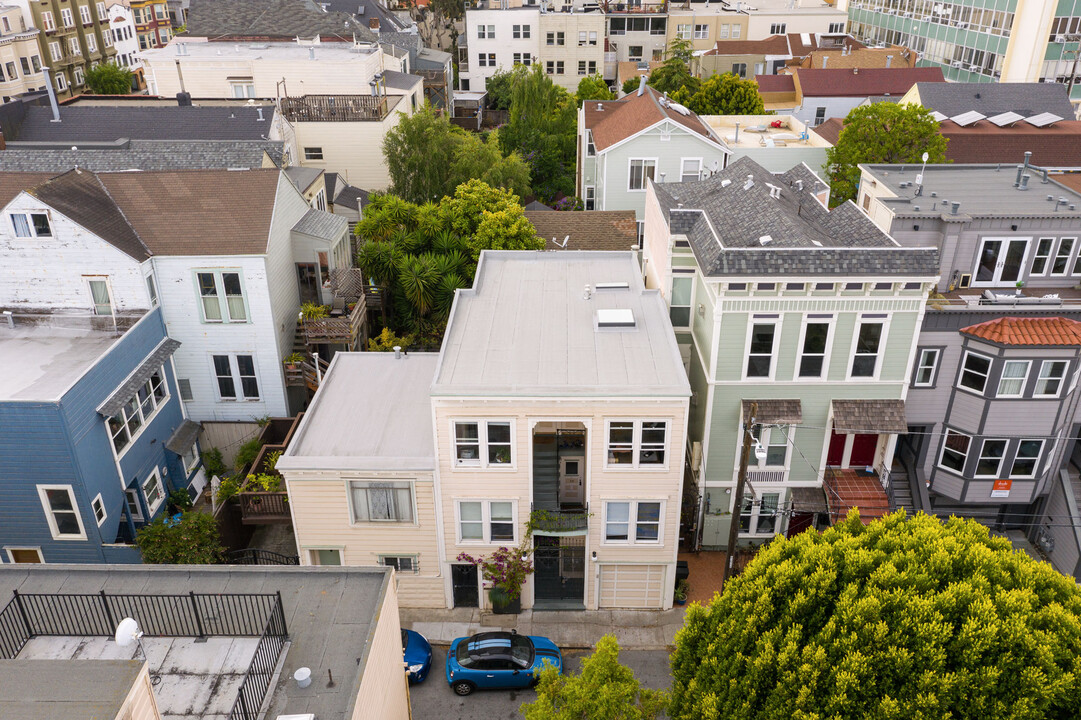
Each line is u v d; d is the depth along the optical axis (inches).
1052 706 573.9
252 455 1196.5
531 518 962.1
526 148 2450.8
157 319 1163.3
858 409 1027.9
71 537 1001.5
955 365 1082.1
